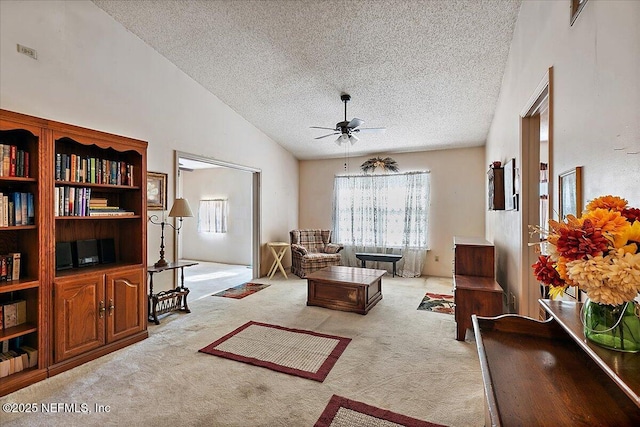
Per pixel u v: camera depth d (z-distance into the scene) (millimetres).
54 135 2469
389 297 4652
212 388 2236
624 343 933
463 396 2150
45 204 2416
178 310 3967
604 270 855
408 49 3477
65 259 2805
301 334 3211
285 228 6789
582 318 1123
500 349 1332
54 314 2436
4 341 2336
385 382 2324
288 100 4793
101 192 3135
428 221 6285
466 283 3252
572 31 1657
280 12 3156
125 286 2928
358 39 3393
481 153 5922
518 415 948
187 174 8547
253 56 3879
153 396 2141
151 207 3871
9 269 2336
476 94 4195
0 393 2129
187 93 4340
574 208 1600
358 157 6844
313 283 4180
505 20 2979
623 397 1025
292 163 7047
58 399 2107
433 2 2867
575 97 1615
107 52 3355
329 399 2115
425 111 4730
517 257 2986
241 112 5250
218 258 8125
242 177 7797
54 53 2900
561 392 1054
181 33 3592
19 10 2664
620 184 1187
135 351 2816
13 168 2303
